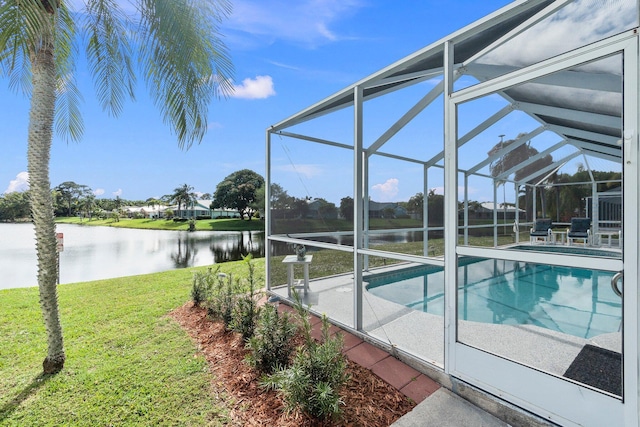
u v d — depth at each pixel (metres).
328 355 2.32
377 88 4.01
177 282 6.49
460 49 2.94
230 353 3.15
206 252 19.00
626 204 1.71
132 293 5.66
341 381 2.30
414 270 6.84
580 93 3.49
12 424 2.27
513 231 6.64
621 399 1.73
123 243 24.20
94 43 4.49
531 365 2.10
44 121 2.98
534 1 2.08
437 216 7.43
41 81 2.96
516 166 6.08
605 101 3.51
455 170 2.54
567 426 1.91
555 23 2.49
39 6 2.62
